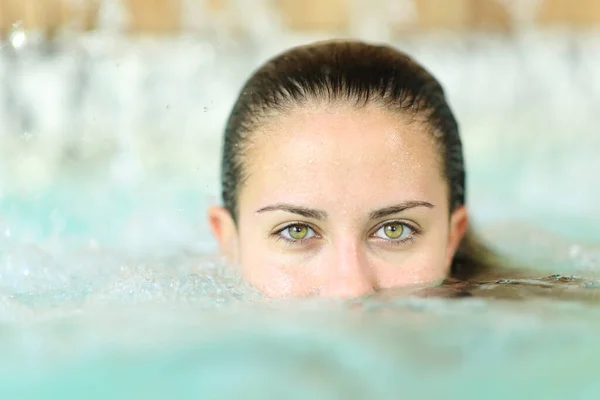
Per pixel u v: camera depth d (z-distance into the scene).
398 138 1.10
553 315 0.81
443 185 1.18
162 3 2.69
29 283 1.17
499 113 2.66
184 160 2.36
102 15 2.55
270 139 1.12
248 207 1.16
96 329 0.76
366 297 0.97
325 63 1.19
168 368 0.65
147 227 1.88
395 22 3.03
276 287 1.07
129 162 2.34
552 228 2.02
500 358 0.67
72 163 2.30
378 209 1.07
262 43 2.63
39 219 1.94
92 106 2.37
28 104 2.29
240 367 0.65
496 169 2.54
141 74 2.43
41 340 0.73
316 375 0.63
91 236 1.80
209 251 1.55
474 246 1.42
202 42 2.55
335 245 1.07
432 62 2.69
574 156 2.60
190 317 0.81
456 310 0.83
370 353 0.68
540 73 2.70
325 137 1.08
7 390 0.62
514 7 3.04
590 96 2.70
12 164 2.23
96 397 0.60
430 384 0.62
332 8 2.99
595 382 0.62
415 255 1.11
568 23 3.05
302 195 1.07
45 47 2.37
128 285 1.12
